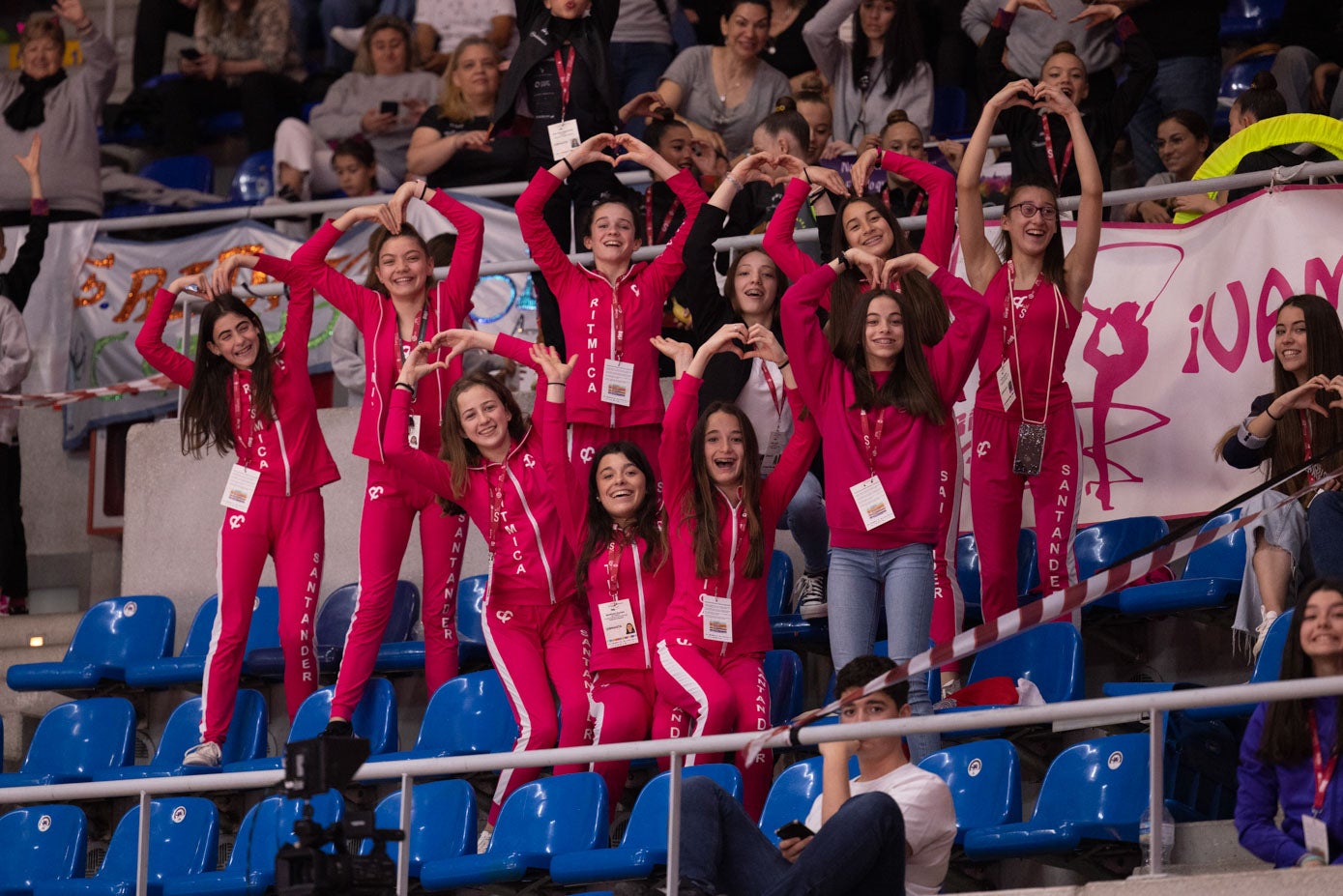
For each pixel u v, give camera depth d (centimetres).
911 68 2148
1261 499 1358
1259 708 1049
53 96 2320
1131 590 1443
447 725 1473
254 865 1413
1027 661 1391
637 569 1377
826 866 973
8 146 2309
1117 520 1560
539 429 1448
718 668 1338
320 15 2797
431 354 1553
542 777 1402
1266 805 1031
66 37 2922
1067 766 1186
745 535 1351
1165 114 2094
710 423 1359
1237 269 1609
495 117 1759
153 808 1466
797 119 1783
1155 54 2091
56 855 1457
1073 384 1645
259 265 1569
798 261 1466
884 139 1881
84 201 2312
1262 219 1606
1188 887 941
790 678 1414
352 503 1836
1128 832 1121
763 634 1356
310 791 1000
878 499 1280
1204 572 1520
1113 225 1664
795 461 1383
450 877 1245
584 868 1186
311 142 2394
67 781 1541
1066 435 1443
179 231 2425
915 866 1050
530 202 1534
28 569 2191
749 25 2148
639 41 2322
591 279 1538
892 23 2156
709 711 1290
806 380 1327
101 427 2158
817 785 1230
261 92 2609
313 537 1568
